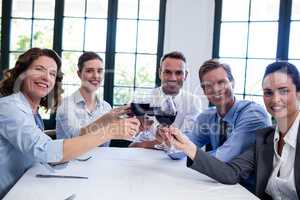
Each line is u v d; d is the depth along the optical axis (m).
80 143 1.24
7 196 1.02
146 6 3.42
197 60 3.30
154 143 1.90
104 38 3.47
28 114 1.32
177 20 3.28
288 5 3.10
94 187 1.13
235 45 3.30
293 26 3.12
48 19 3.48
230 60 3.32
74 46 3.49
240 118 1.55
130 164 1.49
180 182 1.23
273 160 1.29
